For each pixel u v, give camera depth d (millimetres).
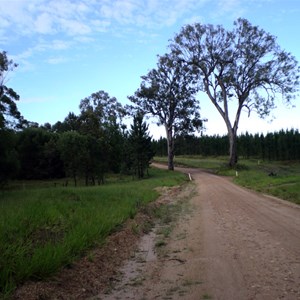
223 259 8500
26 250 7484
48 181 58156
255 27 58812
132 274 7707
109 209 14367
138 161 55781
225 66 61375
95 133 55719
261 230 11781
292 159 100375
